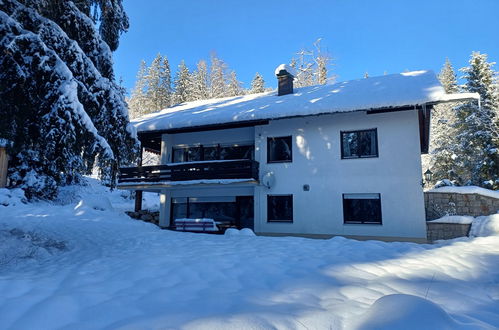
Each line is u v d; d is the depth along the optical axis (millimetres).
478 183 25578
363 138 14641
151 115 21297
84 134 7566
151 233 12125
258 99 18969
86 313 3096
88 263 6125
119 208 24078
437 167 29891
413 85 14508
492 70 27156
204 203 17703
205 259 6137
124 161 9703
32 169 17984
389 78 16984
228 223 16359
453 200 14078
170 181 17000
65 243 9719
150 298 3631
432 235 13500
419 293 4145
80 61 7855
